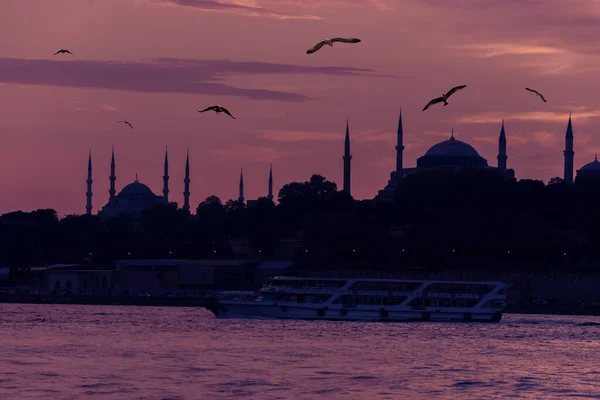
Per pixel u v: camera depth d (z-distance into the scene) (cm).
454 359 17112
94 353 17425
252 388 14175
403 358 17125
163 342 18988
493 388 14500
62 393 13750
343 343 18888
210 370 15588
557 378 15400
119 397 13488
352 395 13825
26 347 18250
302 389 14175
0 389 13975
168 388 14125
